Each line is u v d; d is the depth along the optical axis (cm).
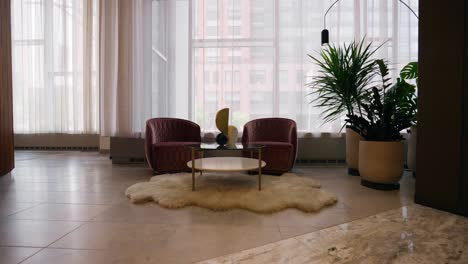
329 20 445
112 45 455
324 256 152
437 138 226
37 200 251
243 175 341
